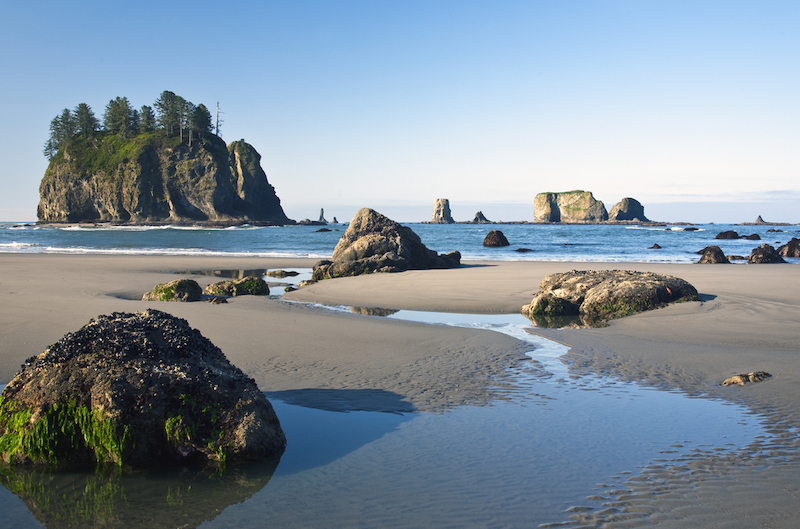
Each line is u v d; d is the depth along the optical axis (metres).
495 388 6.86
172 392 4.85
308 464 4.69
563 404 6.23
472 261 29.20
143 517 3.84
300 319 11.44
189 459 4.79
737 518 3.65
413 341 9.51
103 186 135.50
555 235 73.81
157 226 123.88
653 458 4.70
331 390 6.79
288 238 58.28
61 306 12.33
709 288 15.36
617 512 3.78
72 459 4.73
